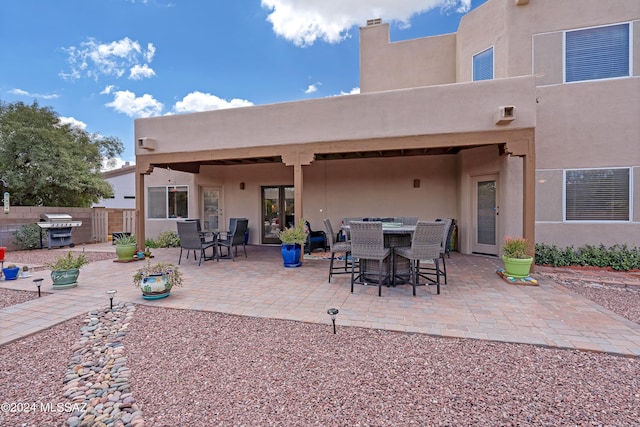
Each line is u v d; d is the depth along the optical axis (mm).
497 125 5809
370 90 10023
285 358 2785
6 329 3430
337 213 9594
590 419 1975
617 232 6320
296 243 6691
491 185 7645
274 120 7133
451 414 2037
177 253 8867
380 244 4531
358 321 3559
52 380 2506
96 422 2020
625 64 6223
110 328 3471
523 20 6742
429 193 8898
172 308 4059
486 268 6344
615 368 2561
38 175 11461
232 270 6414
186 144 7754
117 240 7707
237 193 10562
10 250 9648
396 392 2277
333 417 2027
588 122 6441
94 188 13305
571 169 6551
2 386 2430
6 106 12180
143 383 2439
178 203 10844
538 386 2328
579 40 6453
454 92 6035
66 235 10445
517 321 3516
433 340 3098
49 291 4848
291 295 4590
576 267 6242
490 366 2613
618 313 3795
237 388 2357
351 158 9398
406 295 4539
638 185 6191
